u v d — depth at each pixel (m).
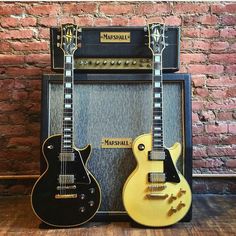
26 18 2.27
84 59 1.79
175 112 1.82
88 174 1.75
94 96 1.83
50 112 1.83
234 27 2.29
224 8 2.28
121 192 1.83
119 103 1.83
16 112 2.30
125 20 2.28
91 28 1.77
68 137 1.74
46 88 1.81
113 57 1.79
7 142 2.30
